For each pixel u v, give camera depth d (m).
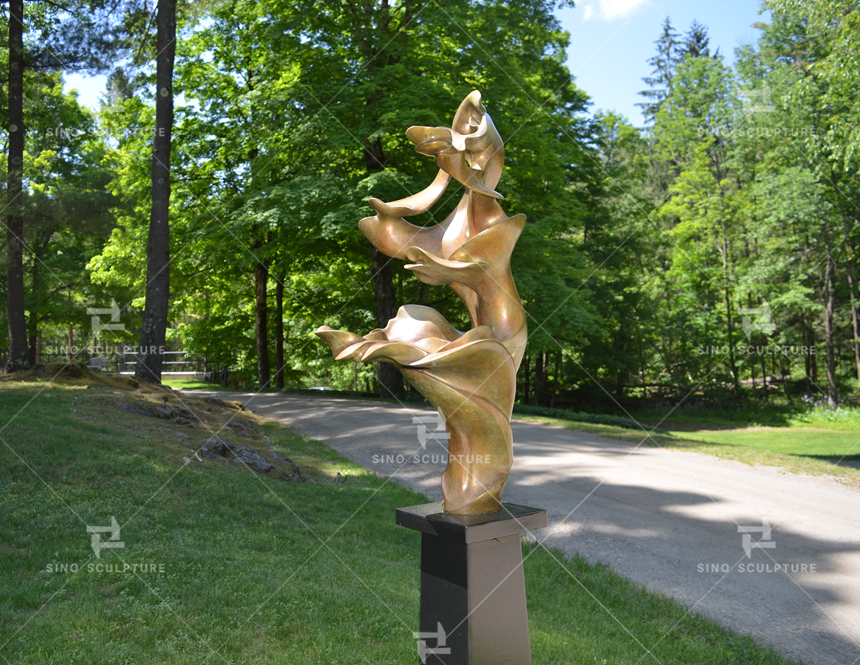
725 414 33.50
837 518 9.38
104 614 4.54
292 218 19.08
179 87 25.55
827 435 25.33
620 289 35.06
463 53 21.52
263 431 15.14
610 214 34.75
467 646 2.52
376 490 9.80
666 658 4.91
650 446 15.01
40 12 18.47
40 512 6.32
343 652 4.29
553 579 6.67
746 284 33.53
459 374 2.62
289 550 6.45
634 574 7.10
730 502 10.08
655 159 49.75
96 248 29.81
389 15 21.64
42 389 12.60
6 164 20.62
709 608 6.24
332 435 15.12
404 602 5.40
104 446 8.75
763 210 32.16
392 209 2.67
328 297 30.09
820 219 30.05
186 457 9.33
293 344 34.38
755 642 5.48
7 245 17.98
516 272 22.20
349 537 7.24
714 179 36.53
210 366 44.84
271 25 21.78
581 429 17.55
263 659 4.14
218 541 6.35
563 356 36.25
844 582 6.94
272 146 21.16
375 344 2.58
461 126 2.69
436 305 28.17
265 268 29.16
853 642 5.56
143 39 18.23
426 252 2.64
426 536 2.74
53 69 18.05
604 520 8.95
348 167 22.62
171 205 25.81
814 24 21.86
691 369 36.56
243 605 4.91
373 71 21.02
